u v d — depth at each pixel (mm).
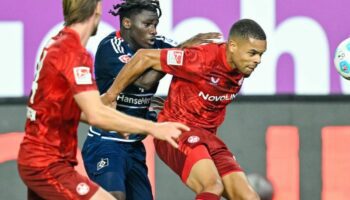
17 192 27938
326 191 28156
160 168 27766
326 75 27938
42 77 17391
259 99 27953
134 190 23109
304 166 28125
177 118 21188
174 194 27828
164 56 20625
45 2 27672
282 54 27859
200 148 20422
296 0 27812
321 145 28078
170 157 20906
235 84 20953
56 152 17594
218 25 27656
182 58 20609
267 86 27938
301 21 27828
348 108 28000
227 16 27688
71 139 17812
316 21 27828
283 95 27938
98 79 22688
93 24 17734
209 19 27672
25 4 27672
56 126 17531
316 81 27938
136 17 22328
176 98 21188
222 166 20578
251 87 27953
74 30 17516
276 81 27938
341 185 28172
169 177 27797
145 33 22359
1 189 27891
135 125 17156
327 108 28000
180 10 27625
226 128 28016
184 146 20562
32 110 17594
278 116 28016
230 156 20938
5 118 27781
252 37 20219
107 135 22609
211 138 21078
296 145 28078
